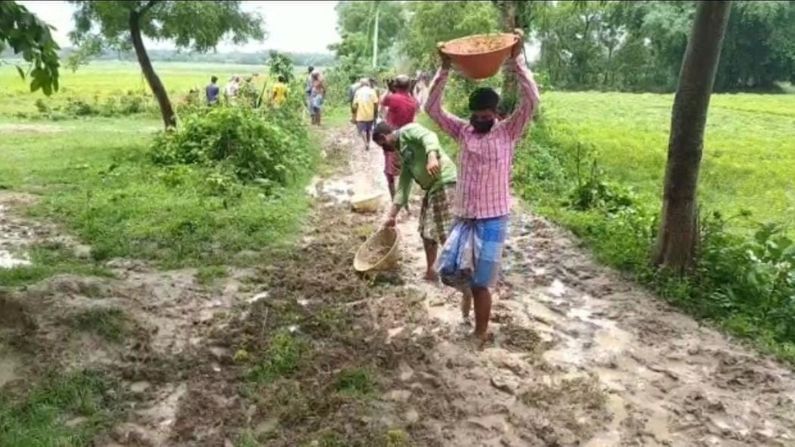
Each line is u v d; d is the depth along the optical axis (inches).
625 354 220.7
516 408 185.2
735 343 232.7
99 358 201.3
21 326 210.8
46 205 372.2
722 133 607.5
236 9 644.1
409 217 385.4
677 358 219.1
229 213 357.7
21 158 542.0
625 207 383.6
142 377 193.6
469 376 199.5
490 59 201.0
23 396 178.7
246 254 300.7
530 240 343.3
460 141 210.1
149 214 352.2
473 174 205.9
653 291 274.1
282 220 351.9
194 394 184.7
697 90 261.0
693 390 197.9
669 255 279.4
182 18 604.4
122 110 1044.5
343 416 175.9
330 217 378.6
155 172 460.8
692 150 268.1
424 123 821.9
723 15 253.1
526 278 290.5
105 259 289.7
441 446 166.9
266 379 193.6
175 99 1079.6
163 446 163.8
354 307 247.0
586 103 926.4
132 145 637.9
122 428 169.6
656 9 1070.4
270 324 229.0
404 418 177.5
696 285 268.7
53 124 876.0
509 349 220.7
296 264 291.1
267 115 626.8
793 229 360.2
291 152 513.7
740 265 267.7
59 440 159.9
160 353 207.3
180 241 311.6
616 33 1502.2
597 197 402.0
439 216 263.9
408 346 215.2
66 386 182.7
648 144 608.4
